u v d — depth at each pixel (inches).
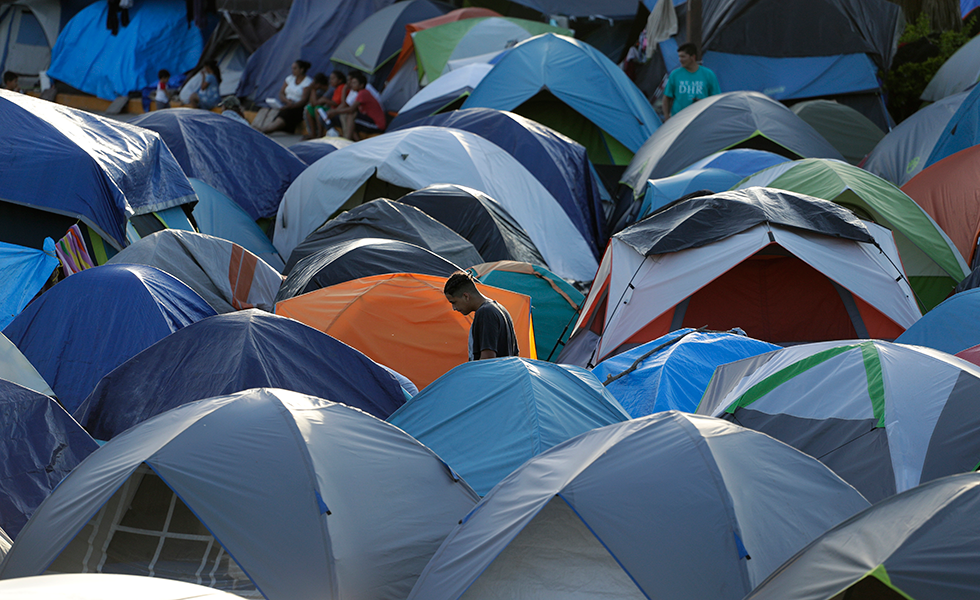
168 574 438.6
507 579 428.8
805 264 959.0
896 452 490.6
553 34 1861.5
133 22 2503.7
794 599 316.2
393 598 417.4
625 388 715.4
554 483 410.3
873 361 538.6
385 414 646.5
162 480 448.8
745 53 1828.2
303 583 398.6
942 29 2031.3
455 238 1136.2
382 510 437.4
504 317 639.1
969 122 1363.2
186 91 2345.0
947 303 762.8
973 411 492.4
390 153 1385.3
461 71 1946.4
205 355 631.2
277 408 451.8
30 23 2598.4
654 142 1636.3
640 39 2050.9
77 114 1096.8
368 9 2356.1
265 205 1512.1
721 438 422.0
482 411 565.0
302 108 2208.4
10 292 906.1
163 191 1157.7
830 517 409.4
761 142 1541.6
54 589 288.2
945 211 1224.2
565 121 1865.2
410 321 832.9
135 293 761.6
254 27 2416.3
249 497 411.8
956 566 295.6
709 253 893.8
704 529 382.3
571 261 1398.9
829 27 1808.6
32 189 964.6
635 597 422.9
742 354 736.3
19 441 539.2
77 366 737.6
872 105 1823.3
